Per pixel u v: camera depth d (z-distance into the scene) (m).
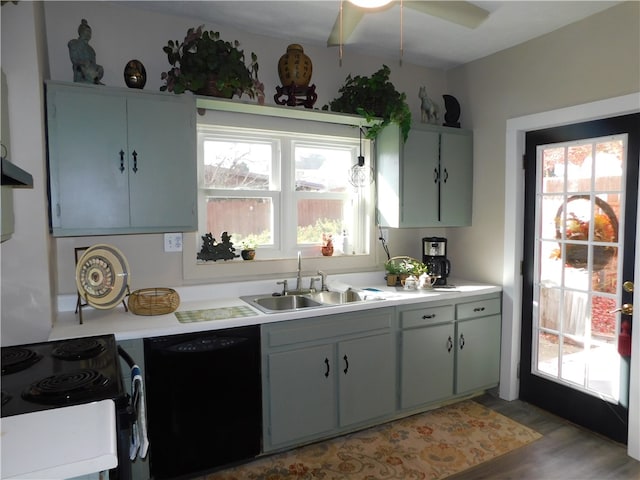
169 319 2.19
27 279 1.98
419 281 3.03
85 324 2.09
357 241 3.37
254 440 2.29
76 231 2.14
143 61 2.52
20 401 1.20
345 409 2.54
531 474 2.25
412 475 2.24
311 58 3.03
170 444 2.09
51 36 2.30
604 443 2.54
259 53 2.84
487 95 3.22
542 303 2.97
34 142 1.96
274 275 2.96
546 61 2.81
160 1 2.40
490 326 3.10
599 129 2.57
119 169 2.21
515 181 3.02
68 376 1.38
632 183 2.42
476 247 3.35
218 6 2.46
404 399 2.76
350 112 2.94
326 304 2.59
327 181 3.24
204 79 2.36
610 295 2.56
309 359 2.40
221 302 2.61
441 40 2.94
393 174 3.05
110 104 2.18
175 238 2.64
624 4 2.39
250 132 2.89
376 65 3.28
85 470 0.87
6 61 1.91
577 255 2.74
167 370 2.05
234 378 2.21
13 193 1.92
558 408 2.88
